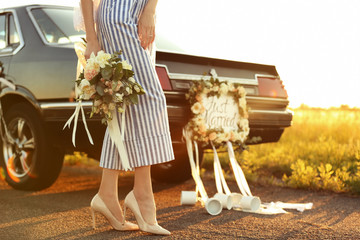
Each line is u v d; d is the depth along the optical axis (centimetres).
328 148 596
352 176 466
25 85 381
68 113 351
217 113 347
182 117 337
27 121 385
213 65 363
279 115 400
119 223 261
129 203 257
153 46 262
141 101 248
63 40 380
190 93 337
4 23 428
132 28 246
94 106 246
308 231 265
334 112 948
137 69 247
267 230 266
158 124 252
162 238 246
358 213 325
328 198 387
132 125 248
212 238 246
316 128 838
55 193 393
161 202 361
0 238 244
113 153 254
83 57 264
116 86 236
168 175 466
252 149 650
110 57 239
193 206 344
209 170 554
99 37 253
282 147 638
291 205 340
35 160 384
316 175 440
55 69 364
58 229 265
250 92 381
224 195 329
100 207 259
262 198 387
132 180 486
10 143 405
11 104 407
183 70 344
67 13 412
